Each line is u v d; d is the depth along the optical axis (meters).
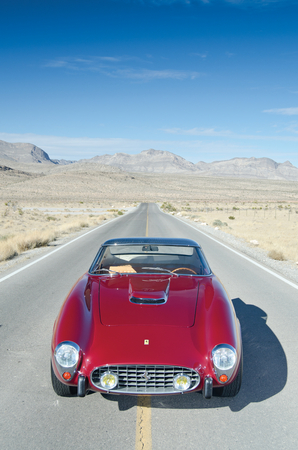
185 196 159.25
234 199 145.88
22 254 12.65
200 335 3.16
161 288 3.92
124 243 4.83
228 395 3.37
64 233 20.16
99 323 3.28
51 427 3.01
